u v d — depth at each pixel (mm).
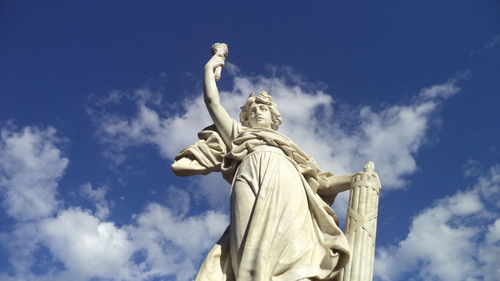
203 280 13805
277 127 17328
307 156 16203
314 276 13398
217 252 14320
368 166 15961
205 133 16688
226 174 15914
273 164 15086
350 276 13953
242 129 16484
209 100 16734
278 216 14125
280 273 13359
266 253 13375
